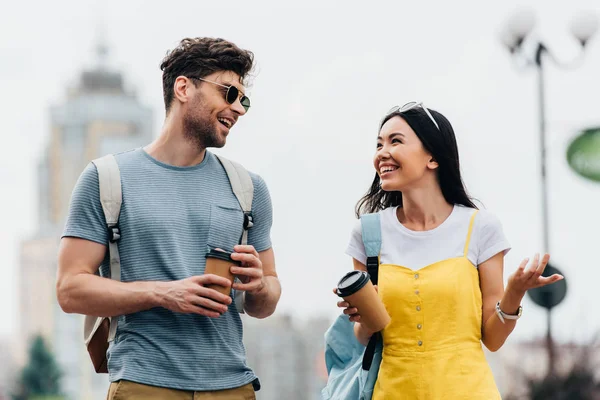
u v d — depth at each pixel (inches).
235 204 185.8
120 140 6422.2
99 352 181.8
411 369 181.9
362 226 192.7
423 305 183.0
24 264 5856.3
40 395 3366.1
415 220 191.6
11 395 3356.3
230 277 171.2
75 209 177.9
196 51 182.1
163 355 174.1
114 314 172.7
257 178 191.9
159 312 175.5
